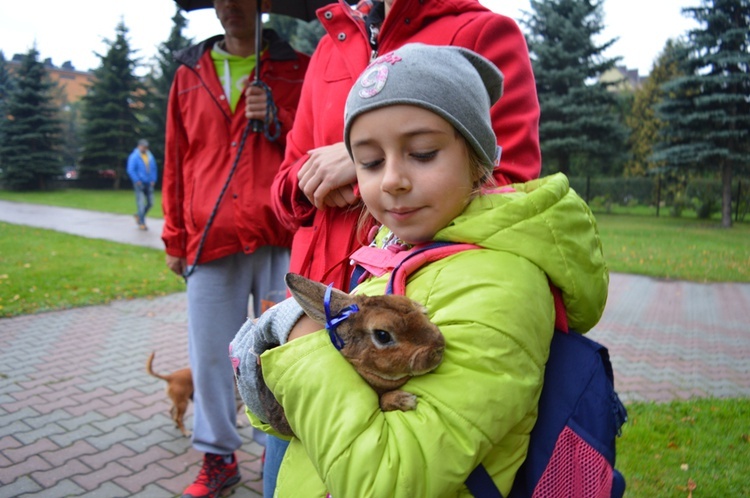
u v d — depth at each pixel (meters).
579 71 27.22
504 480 1.24
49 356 6.17
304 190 1.81
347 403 1.17
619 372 5.94
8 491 3.67
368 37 1.96
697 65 24.69
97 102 36.50
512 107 1.74
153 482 3.82
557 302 1.35
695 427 4.54
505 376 1.16
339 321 1.19
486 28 1.77
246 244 3.22
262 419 1.48
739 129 23.77
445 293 1.25
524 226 1.29
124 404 5.00
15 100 34.12
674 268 12.26
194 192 3.27
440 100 1.27
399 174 1.30
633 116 37.91
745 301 9.43
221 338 3.30
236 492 3.62
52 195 30.94
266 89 3.20
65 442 4.32
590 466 1.26
